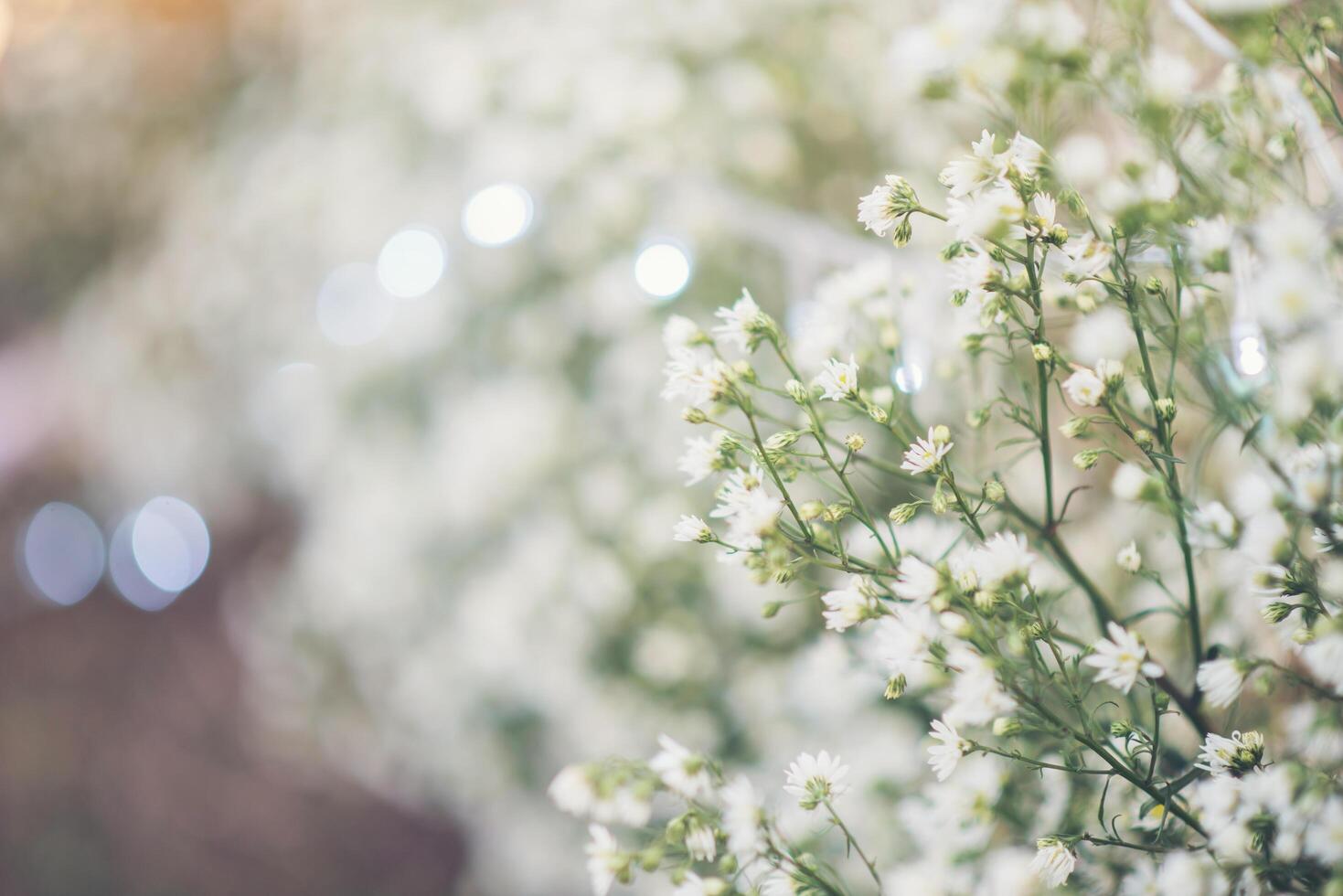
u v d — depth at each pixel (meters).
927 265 0.56
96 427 1.30
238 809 1.26
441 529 0.74
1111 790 0.48
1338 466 0.41
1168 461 0.44
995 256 0.43
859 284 0.48
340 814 1.23
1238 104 0.44
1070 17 0.44
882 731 0.56
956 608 0.43
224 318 0.94
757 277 0.69
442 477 0.72
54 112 1.29
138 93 1.25
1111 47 0.46
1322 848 0.42
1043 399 0.44
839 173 0.75
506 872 0.80
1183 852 0.44
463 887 1.00
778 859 0.45
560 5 0.79
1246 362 0.43
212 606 1.48
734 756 0.63
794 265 0.63
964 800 0.46
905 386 0.48
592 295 0.69
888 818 0.56
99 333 1.22
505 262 0.72
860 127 0.77
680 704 0.64
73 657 1.49
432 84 0.76
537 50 0.75
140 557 1.38
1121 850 0.47
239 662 1.41
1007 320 0.45
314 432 0.82
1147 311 0.45
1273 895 0.44
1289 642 0.43
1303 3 0.44
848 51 0.77
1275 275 0.41
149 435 1.16
